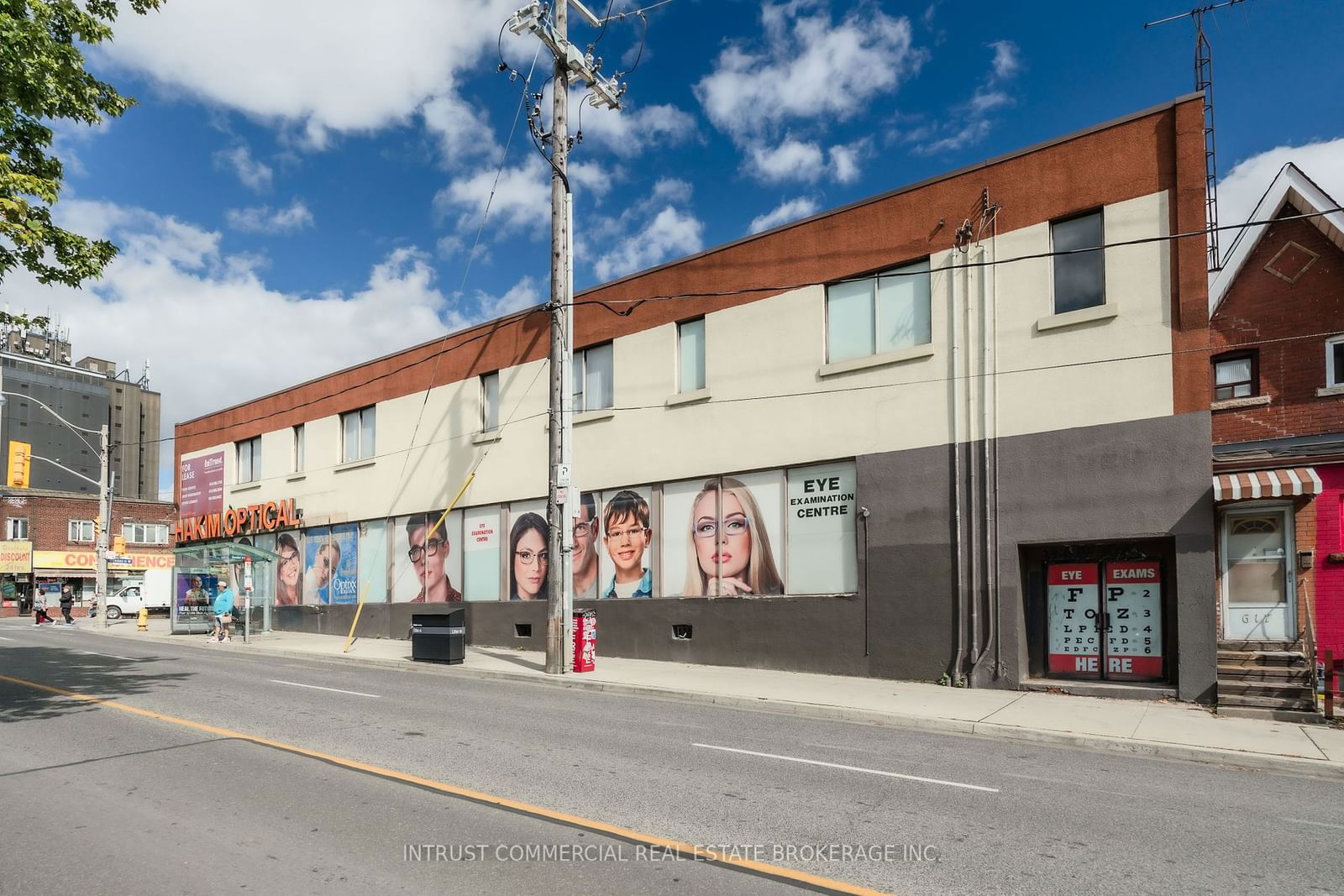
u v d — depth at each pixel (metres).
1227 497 11.88
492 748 8.82
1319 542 12.04
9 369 72.81
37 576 51.84
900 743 9.72
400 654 19.27
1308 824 6.61
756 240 17.06
